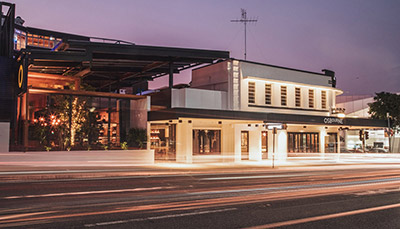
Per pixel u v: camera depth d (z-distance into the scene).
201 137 28.23
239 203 9.88
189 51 26.58
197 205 9.47
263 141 31.92
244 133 30.20
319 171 21.69
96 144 22.27
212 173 19.11
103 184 13.37
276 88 31.02
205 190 12.20
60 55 22.08
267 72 30.45
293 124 30.45
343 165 27.45
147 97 24.66
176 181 14.76
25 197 10.25
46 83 24.06
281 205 9.74
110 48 23.94
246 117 26.62
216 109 27.39
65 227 6.92
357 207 9.70
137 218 7.81
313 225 7.58
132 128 23.81
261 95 29.83
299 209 9.25
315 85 33.81
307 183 14.89
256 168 22.33
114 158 21.44
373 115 45.22
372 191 12.71
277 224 7.59
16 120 21.92
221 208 9.13
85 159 20.28
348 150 44.38
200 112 24.56
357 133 51.53
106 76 32.75
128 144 23.28
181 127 25.23
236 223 7.58
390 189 13.27
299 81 32.91
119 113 23.52
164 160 26.45
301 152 34.47
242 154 29.84
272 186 13.66
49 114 20.98
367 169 23.59
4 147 19.55
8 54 22.91
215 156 28.22
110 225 7.16
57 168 18.39
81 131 21.78
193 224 7.41
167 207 9.12
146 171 18.81
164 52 25.66
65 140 20.94
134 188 12.39
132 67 30.23
